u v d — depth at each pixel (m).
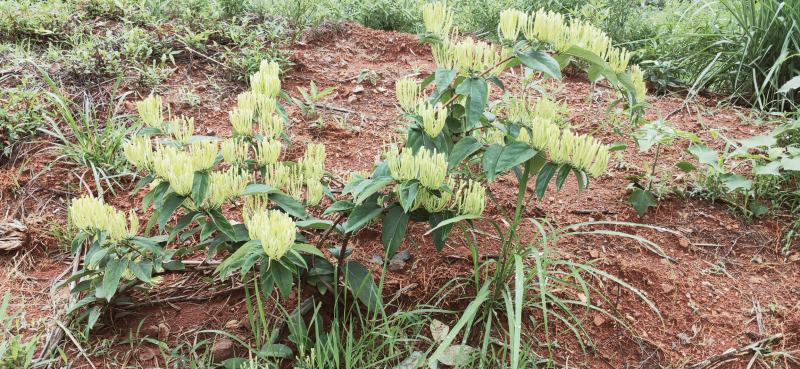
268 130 2.38
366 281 2.24
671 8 5.60
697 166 3.44
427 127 2.14
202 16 4.65
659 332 2.47
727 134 3.80
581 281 2.21
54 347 2.29
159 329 2.40
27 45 4.18
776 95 4.19
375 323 2.38
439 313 2.47
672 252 2.85
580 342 2.29
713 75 4.50
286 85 4.12
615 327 2.48
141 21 4.58
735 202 3.17
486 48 2.22
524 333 2.41
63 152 3.29
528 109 3.11
